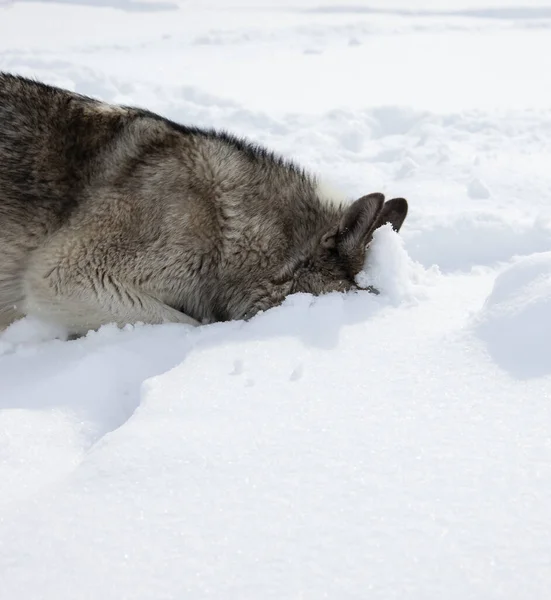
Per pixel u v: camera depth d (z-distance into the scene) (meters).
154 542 3.64
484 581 3.30
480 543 3.50
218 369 5.39
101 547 3.62
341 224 6.66
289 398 4.86
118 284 6.74
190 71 18.05
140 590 3.36
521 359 4.93
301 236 7.01
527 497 3.76
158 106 13.94
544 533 3.52
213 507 3.86
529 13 30.97
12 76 6.89
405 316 6.02
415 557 3.46
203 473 4.12
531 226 8.47
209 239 6.86
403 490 3.90
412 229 8.59
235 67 18.75
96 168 6.74
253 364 5.41
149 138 6.92
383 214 6.87
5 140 6.59
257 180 7.05
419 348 5.35
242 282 7.02
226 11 30.89
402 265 6.59
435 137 12.66
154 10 30.27
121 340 6.38
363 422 4.52
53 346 6.39
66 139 6.74
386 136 13.27
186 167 6.85
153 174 6.77
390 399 4.74
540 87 16.88
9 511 3.90
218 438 4.43
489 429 4.32
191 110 13.77
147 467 4.18
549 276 5.41
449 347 5.26
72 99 6.95
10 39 21.42
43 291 6.72
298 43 23.05
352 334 5.75
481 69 18.95
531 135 12.81
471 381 4.83
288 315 6.18
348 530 3.65
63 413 5.10
